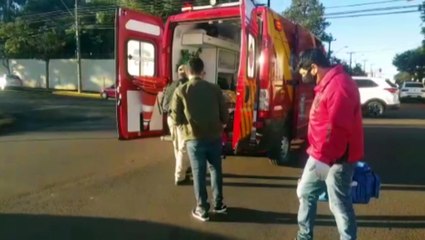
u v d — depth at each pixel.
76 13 40.72
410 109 27.30
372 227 5.34
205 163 5.52
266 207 6.08
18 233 5.07
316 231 5.18
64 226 5.32
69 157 9.68
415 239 4.97
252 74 7.22
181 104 5.42
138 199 6.43
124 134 8.02
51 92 41.00
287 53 8.49
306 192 4.31
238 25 9.34
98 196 6.59
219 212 5.71
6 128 15.73
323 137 3.95
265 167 8.54
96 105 27.11
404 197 6.60
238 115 6.92
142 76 8.39
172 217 5.67
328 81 3.94
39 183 7.34
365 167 4.84
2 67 50.47
